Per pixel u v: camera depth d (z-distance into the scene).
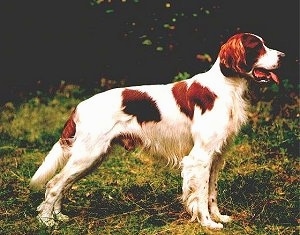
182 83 3.34
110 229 3.31
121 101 3.34
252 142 4.64
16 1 6.82
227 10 6.08
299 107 5.38
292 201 3.59
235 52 3.21
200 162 3.22
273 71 3.35
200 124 3.23
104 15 6.46
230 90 3.25
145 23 6.20
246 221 3.37
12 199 3.72
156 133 3.34
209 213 3.40
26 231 3.30
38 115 5.68
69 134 3.38
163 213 3.45
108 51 6.63
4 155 4.64
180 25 6.11
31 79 6.82
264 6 6.08
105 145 3.32
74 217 3.44
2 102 6.24
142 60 6.45
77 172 3.33
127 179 4.10
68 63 6.84
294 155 4.41
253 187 3.79
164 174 4.11
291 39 6.08
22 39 6.91
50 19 6.81
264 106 5.36
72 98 6.15
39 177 3.38
